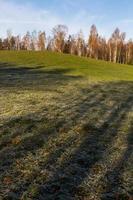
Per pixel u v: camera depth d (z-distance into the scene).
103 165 11.27
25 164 10.77
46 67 55.69
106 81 41.91
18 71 46.72
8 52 79.81
